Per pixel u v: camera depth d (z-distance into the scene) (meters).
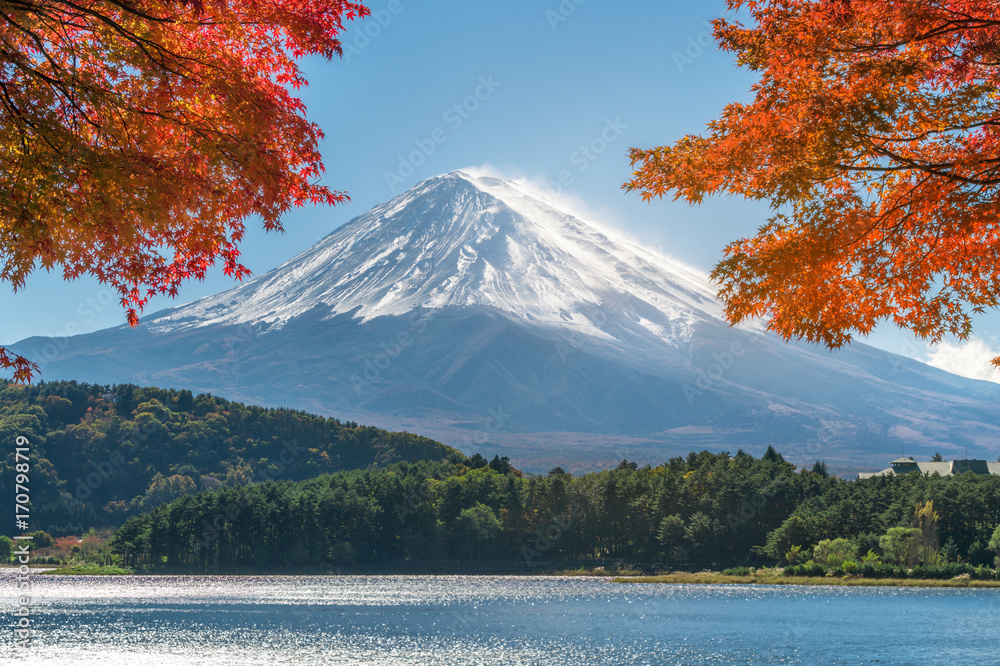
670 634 92.94
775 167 13.57
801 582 155.25
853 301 14.33
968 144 13.55
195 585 166.88
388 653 80.88
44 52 12.14
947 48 13.23
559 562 198.50
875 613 109.62
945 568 152.25
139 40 12.30
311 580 178.62
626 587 157.12
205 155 12.88
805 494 194.88
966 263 13.98
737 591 144.62
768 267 13.83
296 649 82.88
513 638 90.81
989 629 93.81
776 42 13.35
